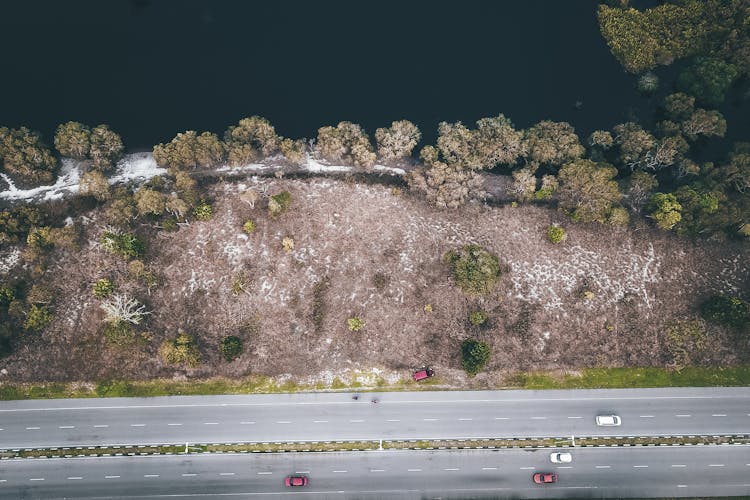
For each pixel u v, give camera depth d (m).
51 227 101.44
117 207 99.25
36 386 94.81
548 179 103.56
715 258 103.50
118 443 93.19
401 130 106.00
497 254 101.94
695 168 104.31
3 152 102.94
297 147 106.25
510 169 110.50
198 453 92.94
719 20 111.81
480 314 97.56
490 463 93.69
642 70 114.00
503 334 98.12
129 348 95.62
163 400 94.88
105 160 105.31
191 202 101.62
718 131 106.94
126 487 92.06
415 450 93.69
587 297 99.88
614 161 110.50
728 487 93.56
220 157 106.62
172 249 100.75
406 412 95.06
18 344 95.94
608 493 93.25
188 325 97.44
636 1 119.00
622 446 94.56
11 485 91.69
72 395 94.69
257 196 103.50
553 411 95.62
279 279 99.50
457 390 96.12
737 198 102.75
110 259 99.69
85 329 96.56
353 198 104.94
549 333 98.62
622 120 114.81
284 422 94.38
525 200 105.69
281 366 96.38
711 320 99.19
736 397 97.00
